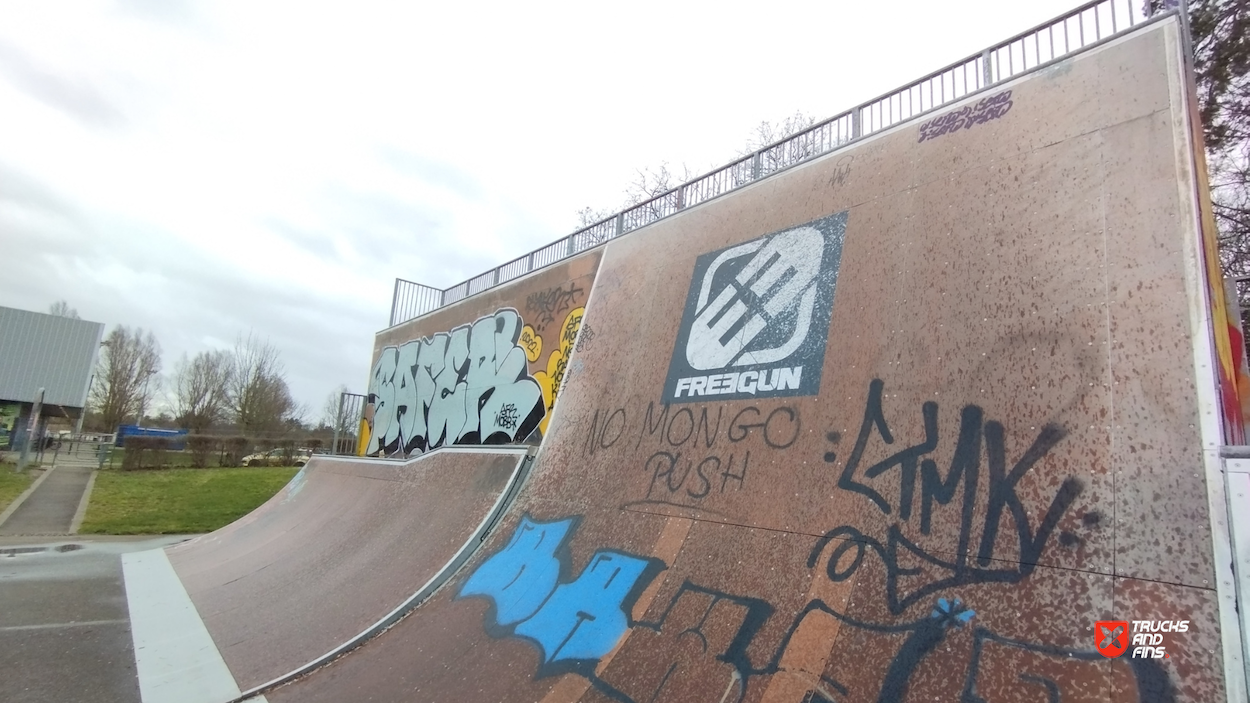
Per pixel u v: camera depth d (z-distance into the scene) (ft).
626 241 31.50
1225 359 12.94
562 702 13.79
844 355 17.02
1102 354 12.07
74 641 23.63
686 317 23.71
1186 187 12.44
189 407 169.37
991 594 10.78
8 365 115.34
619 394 24.30
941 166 17.93
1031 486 11.63
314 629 22.56
